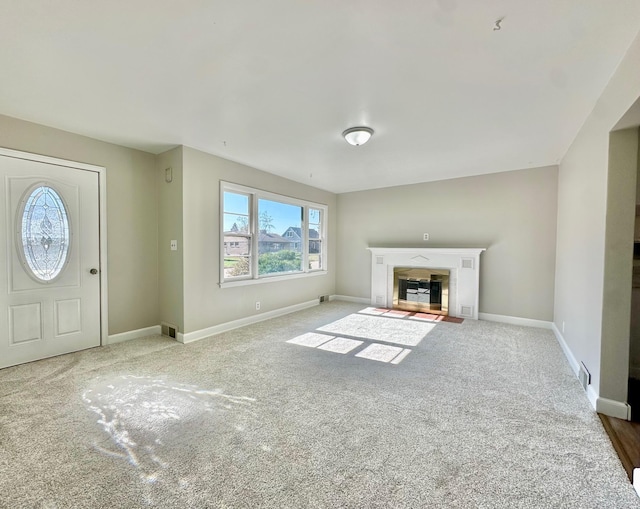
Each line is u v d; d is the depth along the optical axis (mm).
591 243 2564
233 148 3799
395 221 5906
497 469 1658
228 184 4262
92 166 3475
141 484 1535
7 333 2961
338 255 6664
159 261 4074
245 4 1521
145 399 2387
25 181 3025
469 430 2014
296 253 5707
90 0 1494
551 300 4457
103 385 2617
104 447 1813
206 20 1639
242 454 1767
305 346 3656
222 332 4219
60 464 1667
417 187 5648
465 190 5156
